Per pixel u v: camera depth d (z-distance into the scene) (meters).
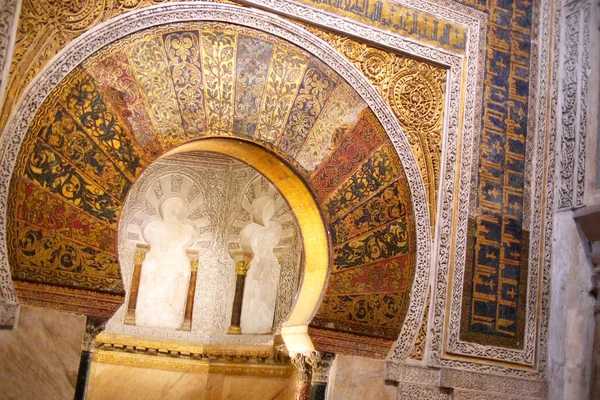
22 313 4.81
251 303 8.34
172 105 5.50
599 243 6.40
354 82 6.09
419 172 6.22
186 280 8.50
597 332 6.30
